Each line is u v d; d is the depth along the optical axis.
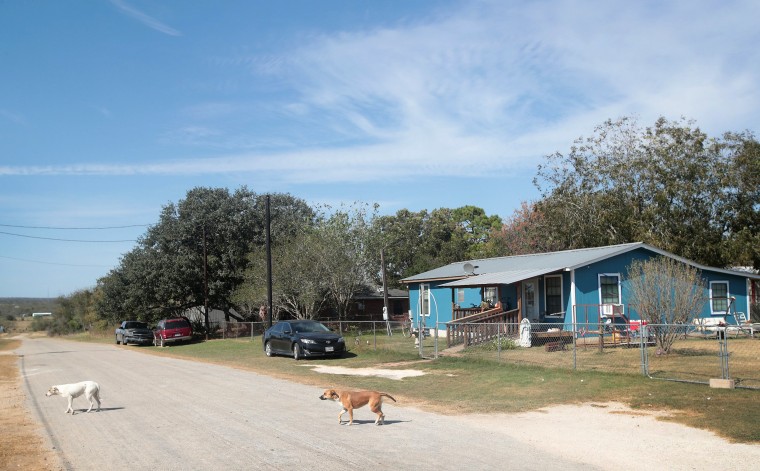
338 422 11.06
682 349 19.42
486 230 68.81
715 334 22.80
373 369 19.66
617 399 12.44
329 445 9.16
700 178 34.41
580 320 24.02
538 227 41.66
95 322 71.06
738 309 26.78
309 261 38.25
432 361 20.36
